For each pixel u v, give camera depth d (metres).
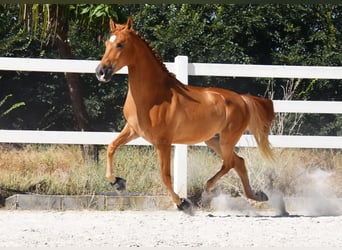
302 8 23.23
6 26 20.64
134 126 11.82
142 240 9.44
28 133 13.10
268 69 13.55
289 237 9.91
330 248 8.95
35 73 22.31
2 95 22.25
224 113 12.28
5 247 8.65
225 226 10.90
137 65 11.65
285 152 15.06
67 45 16.58
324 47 23.20
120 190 12.09
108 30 15.83
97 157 16.05
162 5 23.20
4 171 14.66
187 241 9.42
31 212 12.34
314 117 22.55
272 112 12.96
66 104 22.55
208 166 14.17
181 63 13.34
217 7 23.30
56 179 13.87
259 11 23.09
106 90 22.41
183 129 11.89
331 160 15.64
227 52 22.55
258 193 12.62
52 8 14.98
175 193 11.98
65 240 9.34
